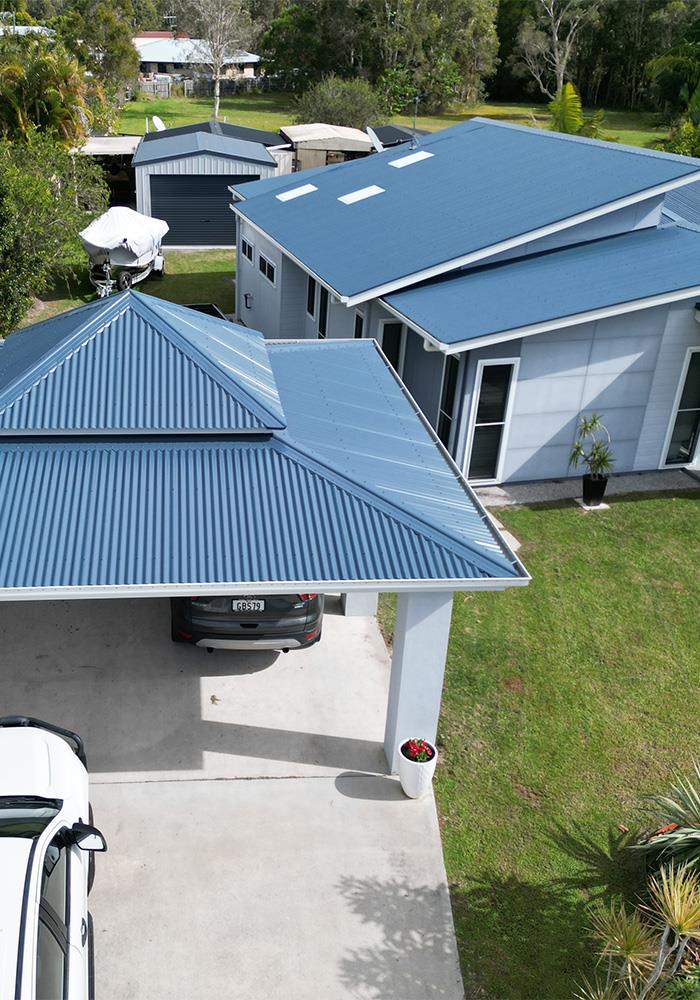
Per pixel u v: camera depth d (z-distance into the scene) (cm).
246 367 951
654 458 1568
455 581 699
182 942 667
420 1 7206
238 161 3122
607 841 786
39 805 644
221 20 7762
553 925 702
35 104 3303
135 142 3775
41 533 689
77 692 927
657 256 1518
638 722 945
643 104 7712
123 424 780
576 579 1219
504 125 2250
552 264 1537
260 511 738
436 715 811
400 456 893
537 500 1446
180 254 3142
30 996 488
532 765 873
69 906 591
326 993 637
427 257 1552
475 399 1393
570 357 1412
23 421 770
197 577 666
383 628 1078
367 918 696
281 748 866
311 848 756
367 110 4928
